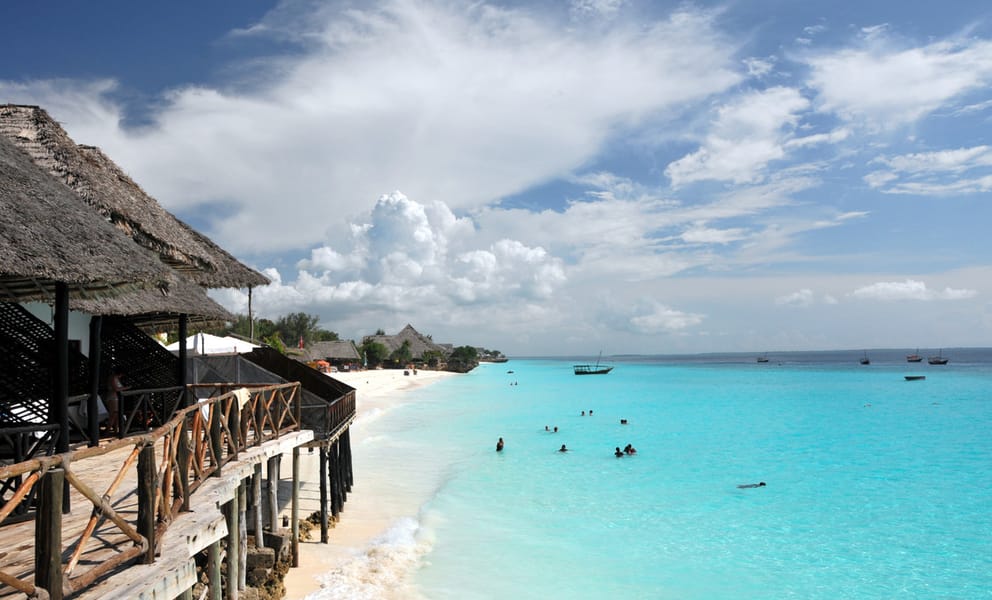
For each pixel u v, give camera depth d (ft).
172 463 19.83
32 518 21.49
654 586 41.68
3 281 24.48
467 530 51.55
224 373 54.24
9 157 24.67
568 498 63.57
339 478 53.78
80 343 40.63
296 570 41.19
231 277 51.70
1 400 26.58
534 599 38.52
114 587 15.53
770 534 53.26
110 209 31.17
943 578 43.91
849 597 40.75
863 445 100.17
